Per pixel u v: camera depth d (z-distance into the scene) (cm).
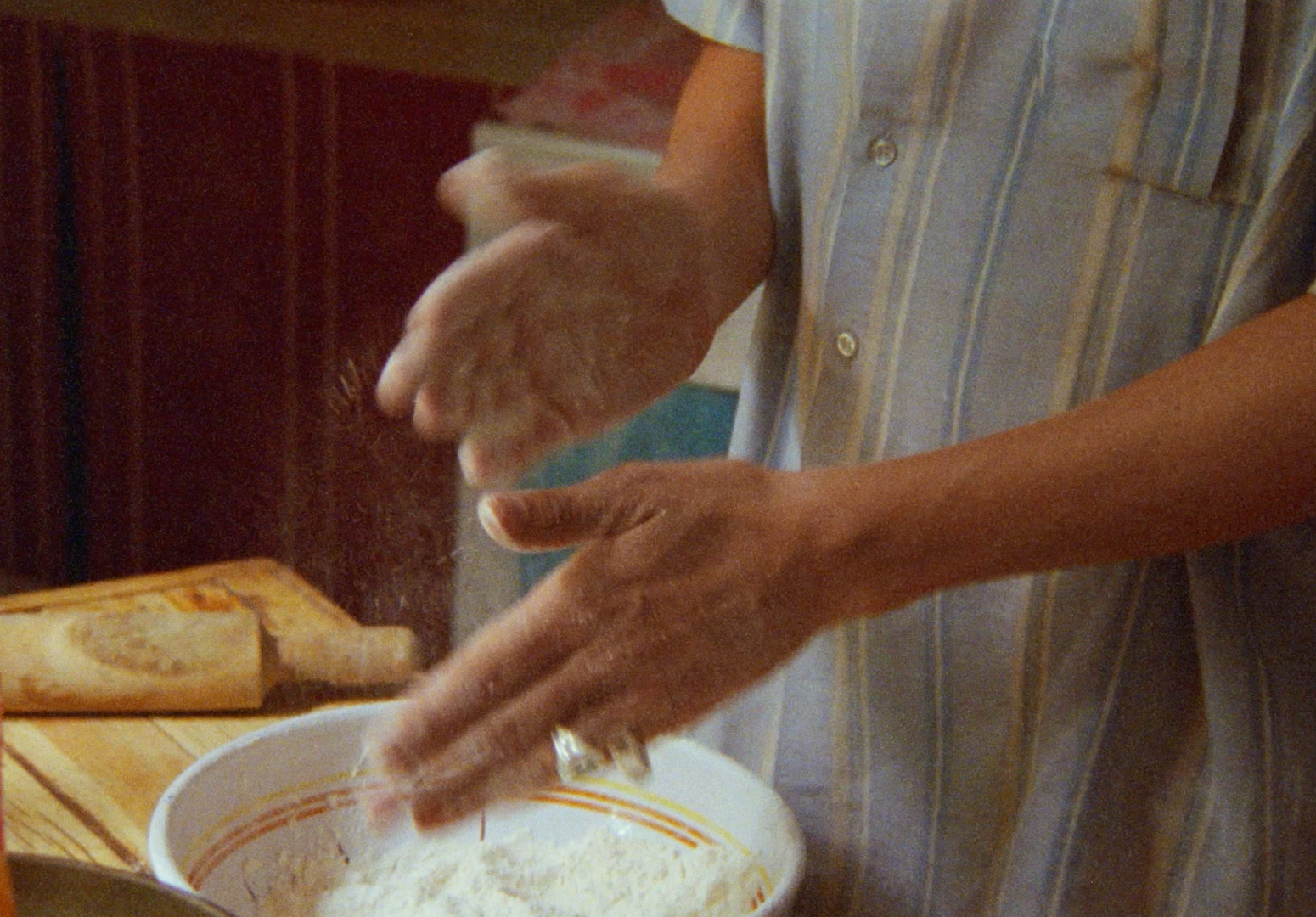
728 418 151
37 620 112
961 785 104
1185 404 87
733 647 85
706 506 85
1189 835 100
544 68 179
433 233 189
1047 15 96
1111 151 96
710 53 114
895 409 103
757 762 110
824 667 105
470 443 97
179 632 112
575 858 97
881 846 106
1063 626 99
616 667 84
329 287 198
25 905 76
